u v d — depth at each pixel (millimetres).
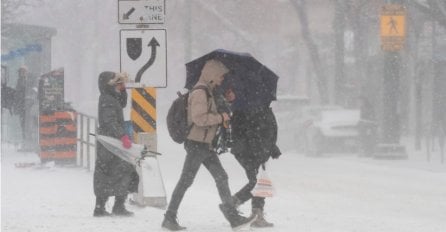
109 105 32594
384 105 81062
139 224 30688
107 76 32812
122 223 30844
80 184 46438
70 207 36031
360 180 56594
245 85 30078
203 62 30156
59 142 57750
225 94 29484
